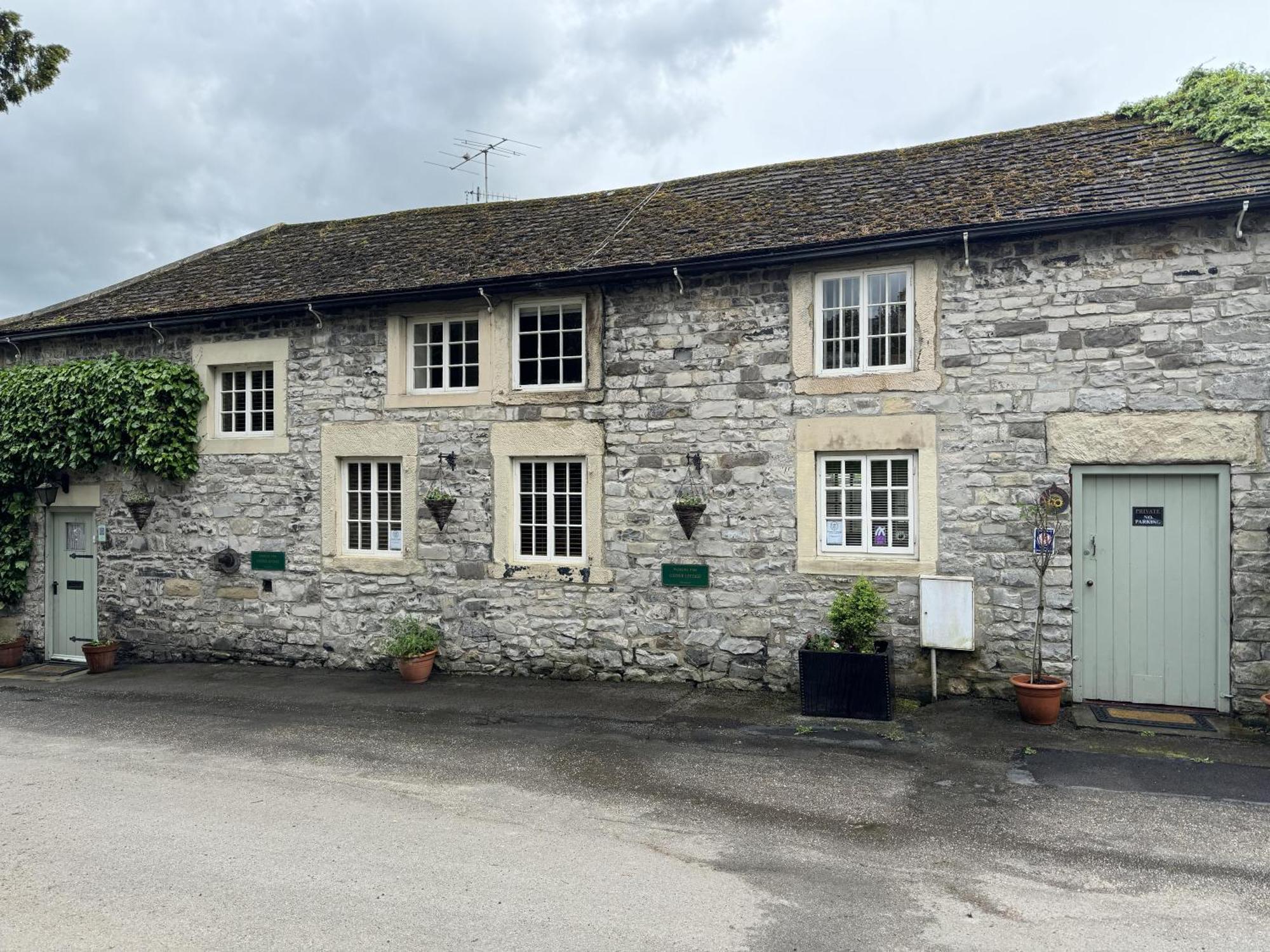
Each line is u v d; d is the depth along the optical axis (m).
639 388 8.23
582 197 10.66
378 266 9.76
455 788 5.46
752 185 9.48
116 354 10.37
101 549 10.48
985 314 7.16
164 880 4.12
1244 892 3.91
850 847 4.46
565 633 8.48
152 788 5.52
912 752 5.97
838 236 7.43
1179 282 6.66
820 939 3.53
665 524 8.12
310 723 7.19
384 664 9.15
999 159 8.29
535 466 8.74
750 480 7.85
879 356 7.61
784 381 7.75
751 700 7.48
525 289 8.47
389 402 9.14
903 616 7.36
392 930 3.61
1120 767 5.58
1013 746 6.02
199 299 10.12
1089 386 6.88
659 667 8.15
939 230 7.02
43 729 7.20
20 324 11.15
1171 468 6.69
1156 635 6.82
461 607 8.87
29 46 9.05
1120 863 4.23
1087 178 7.34
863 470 7.62
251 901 3.89
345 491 9.49
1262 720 6.36
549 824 4.81
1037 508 6.98
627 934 3.57
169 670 9.59
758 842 4.54
